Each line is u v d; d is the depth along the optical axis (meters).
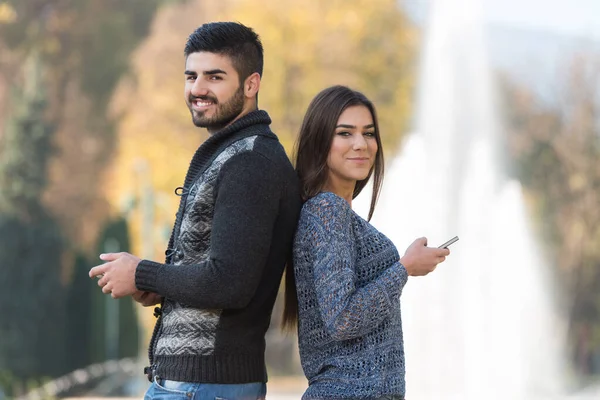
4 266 71.62
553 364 50.91
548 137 83.25
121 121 80.06
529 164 82.44
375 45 74.69
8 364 68.31
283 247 7.56
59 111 81.88
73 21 84.50
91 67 83.56
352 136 7.98
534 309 49.81
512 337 47.12
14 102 79.44
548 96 85.62
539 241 78.06
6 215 74.50
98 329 69.25
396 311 7.64
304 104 73.25
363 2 74.69
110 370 47.97
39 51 83.31
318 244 7.39
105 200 78.19
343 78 73.25
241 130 7.58
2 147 77.44
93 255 76.88
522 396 45.44
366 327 7.26
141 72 79.69
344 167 7.96
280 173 7.44
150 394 7.53
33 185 76.56
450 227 51.47
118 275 7.36
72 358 71.19
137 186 75.12
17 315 70.19
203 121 7.72
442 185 53.00
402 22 75.50
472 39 68.94
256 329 7.51
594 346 77.88
